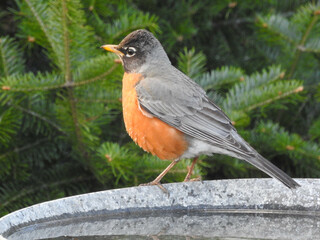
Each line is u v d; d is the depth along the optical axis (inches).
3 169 327.9
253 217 215.8
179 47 414.6
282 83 331.3
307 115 417.7
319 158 334.6
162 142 268.7
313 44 365.4
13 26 388.2
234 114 320.2
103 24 332.8
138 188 217.9
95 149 324.5
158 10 397.7
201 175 312.2
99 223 203.6
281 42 381.1
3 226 175.6
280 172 229.3
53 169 356.2
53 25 283.0
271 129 349.7
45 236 185.2
